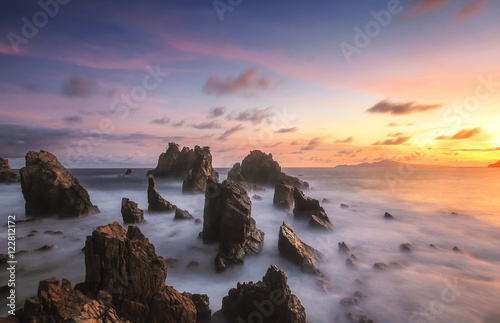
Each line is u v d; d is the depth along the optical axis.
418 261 25.14
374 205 53.72
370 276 21.78
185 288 19.28
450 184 104.25
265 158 81.62
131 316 12.61
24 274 20.69
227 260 22.53
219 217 26.44
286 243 23.47
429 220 41.03
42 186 36.34
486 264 24.75
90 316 10.55
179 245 27.30
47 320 10.09
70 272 21.23
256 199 54.16
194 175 60.44
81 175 143.88
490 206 52.88
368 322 15.55
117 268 13.02
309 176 156.12
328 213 45.41
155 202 39.94
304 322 14.45
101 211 41.44
